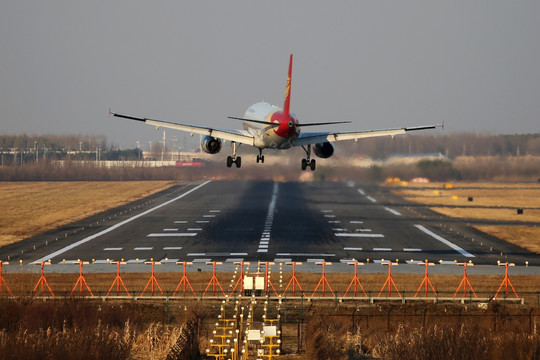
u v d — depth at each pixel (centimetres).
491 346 13650
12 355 12356
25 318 16038
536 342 13575
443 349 13475
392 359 13650
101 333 13925
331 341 15038
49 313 16550
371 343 15538
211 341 14300
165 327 17588
